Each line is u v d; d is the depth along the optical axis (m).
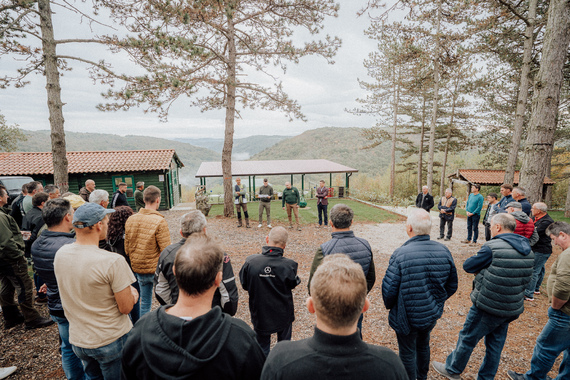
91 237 1.99
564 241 2.58
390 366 1.05
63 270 1.89
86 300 1.90
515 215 4.40
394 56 13.11
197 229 2.47
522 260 2.43
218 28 9.91
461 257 7.32
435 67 13.94
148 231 3.29
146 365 1.06
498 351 2.66
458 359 2.81
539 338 2.65
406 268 2.38
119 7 7.34
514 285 2.44
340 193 20.53
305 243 8.55
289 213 10.45
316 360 1.03
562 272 2.40
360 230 10.54
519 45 10.41
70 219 2.43
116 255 2.00
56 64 6.95
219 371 1.06
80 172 15.50
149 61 7.77
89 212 1.92
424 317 2.37
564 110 16.33
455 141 24.58
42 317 3.95
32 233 4.40
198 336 1.06
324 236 9.35
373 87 23.50
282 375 1.04
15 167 15.38
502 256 2.45
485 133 21.20
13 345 3.45
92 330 1.93
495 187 22.59
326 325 1.09
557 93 5.11
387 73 21.69
